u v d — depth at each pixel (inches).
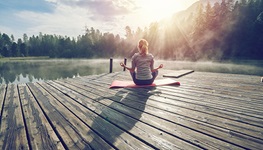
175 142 69.7
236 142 67.9
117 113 103.5
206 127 81.5
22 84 209.2
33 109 115.3
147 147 66.9
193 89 156.6
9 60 2342.5
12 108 118.4
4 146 71.2
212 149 64.0
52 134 79.8
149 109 108.7
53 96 148.6
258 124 82.5
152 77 171.3
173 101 123.4
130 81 203.3
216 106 109.7
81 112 106.7
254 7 1513.3
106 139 73.4
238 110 101.3
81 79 240.2
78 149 66.8
